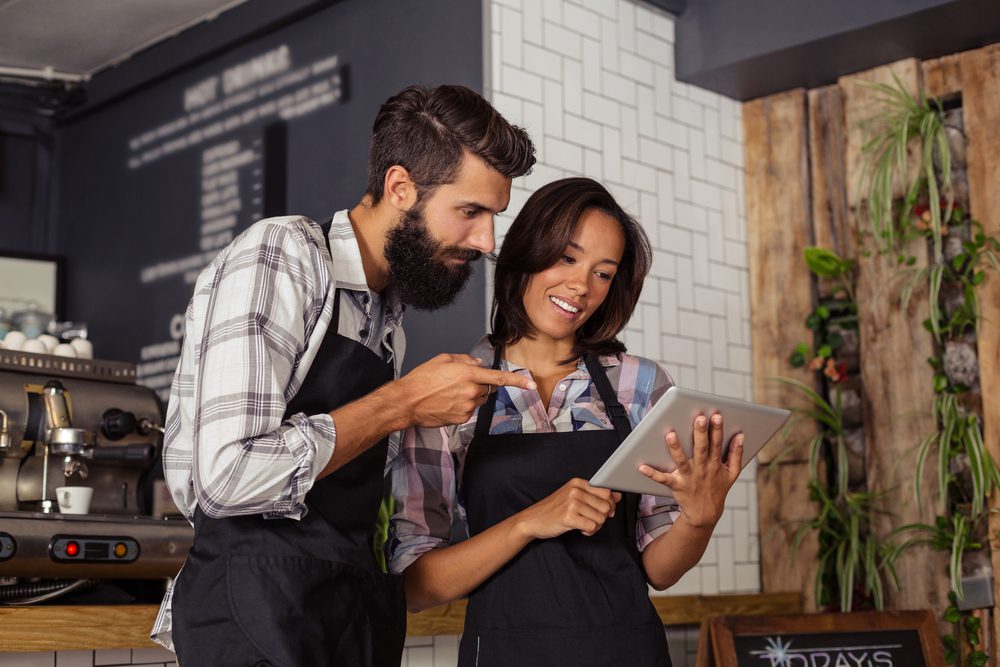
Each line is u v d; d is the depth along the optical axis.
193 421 1.70
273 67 4.25
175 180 4.61
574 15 3.85
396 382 1.70
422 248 1.75
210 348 1.58
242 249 1.65
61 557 2.38
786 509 4.13
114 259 4.83
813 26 3.86
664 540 1.99
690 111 4.24
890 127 3.96
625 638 1.87
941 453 3.69
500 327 2.13
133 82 4.75
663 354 3.99
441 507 2.01
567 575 1.89
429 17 3.75
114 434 2.84
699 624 3.87
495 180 1.73
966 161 3.90
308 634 1.62
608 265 2.03
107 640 2.25
